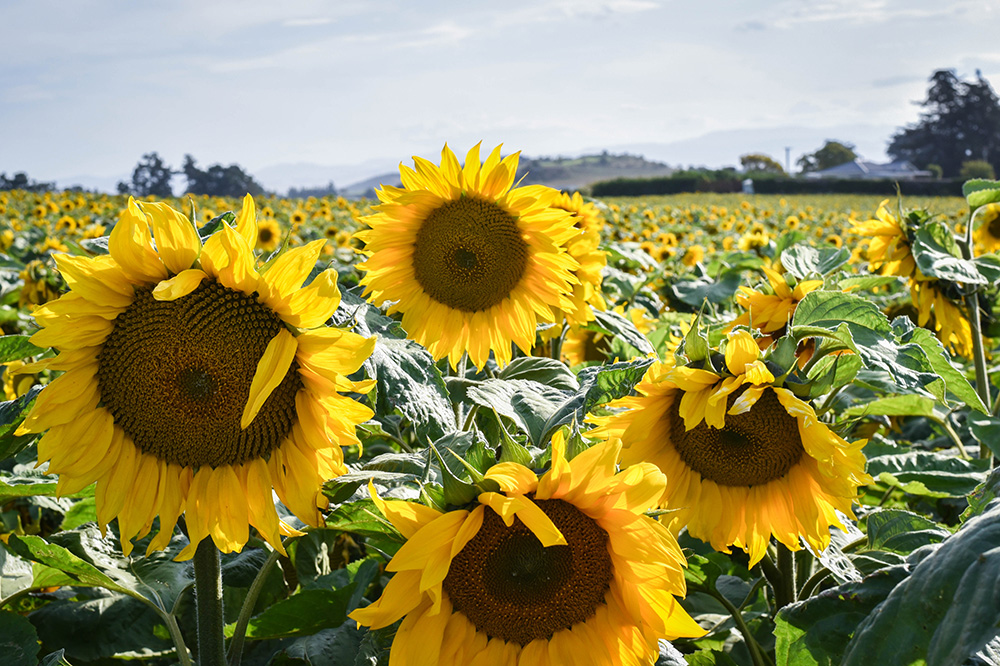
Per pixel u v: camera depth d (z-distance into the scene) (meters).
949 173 143.75
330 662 2.66
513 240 3.86
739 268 7.17
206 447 2.23
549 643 2.17
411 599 2.08
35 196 31.84
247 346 2.19
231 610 3.22
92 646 2.95
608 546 2.15
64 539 2.80
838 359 2.51
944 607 1.87
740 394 2.56
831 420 4.00
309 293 2.10
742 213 28.00
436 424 2.53
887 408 4.26
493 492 1.99
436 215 3.85
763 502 2.77
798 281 3.76
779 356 2.51
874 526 2.72
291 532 2.27
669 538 2.02
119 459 2.24
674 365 2.64
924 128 145.62
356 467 2.55
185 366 2.18
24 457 3.31
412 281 3.95
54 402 2.17
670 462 2.80
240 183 119.56
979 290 4.38
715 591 2.92
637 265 8.23
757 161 132.25
